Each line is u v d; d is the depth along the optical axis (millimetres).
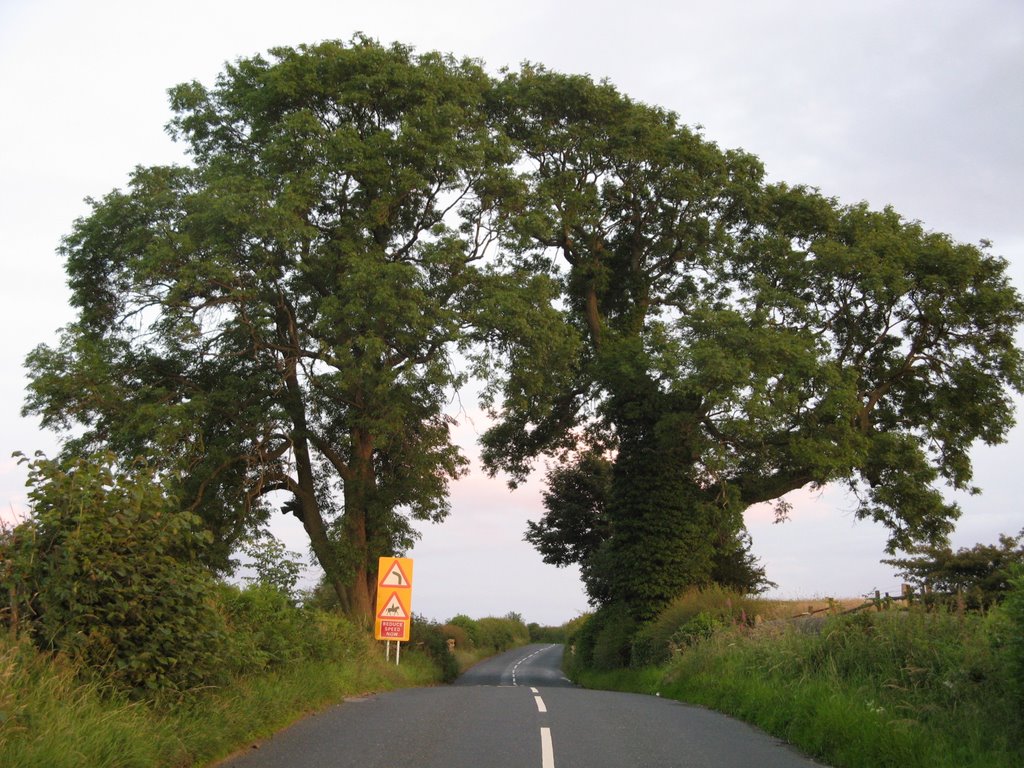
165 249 25859
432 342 28453
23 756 6457
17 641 8016
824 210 35219
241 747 9695
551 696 16797
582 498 57188
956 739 9547
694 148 35125
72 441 27734
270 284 27828
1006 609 9883
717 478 32250
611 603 37281
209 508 27828
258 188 26891
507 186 30750
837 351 35281
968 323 33906
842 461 30547
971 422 35094
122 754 7426
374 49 30062
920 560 26922
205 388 29578
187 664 9805
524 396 30141
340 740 10273
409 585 26141
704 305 32000
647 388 32375
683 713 13852
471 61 32781
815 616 19141
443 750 9586
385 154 28953
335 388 28672
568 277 38938
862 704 11141
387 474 32094
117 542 9508
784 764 9281
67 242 28516
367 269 26797
